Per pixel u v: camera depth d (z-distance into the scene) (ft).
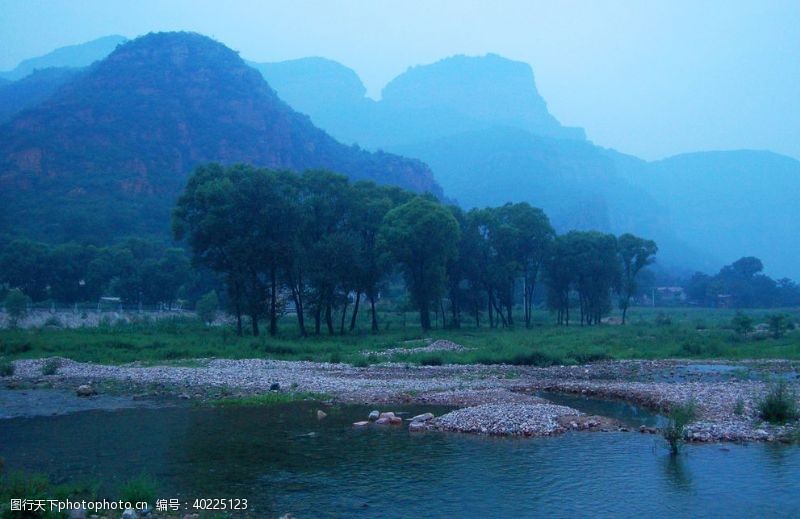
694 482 61.82
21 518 49.26
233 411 96.22
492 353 166.81
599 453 71.97
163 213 525.34
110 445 75.36
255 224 217.56
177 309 371.15
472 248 297.53
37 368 139.33
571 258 323.57
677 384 118.93
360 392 110.63
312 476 63.72
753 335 233.96
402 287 488.02
